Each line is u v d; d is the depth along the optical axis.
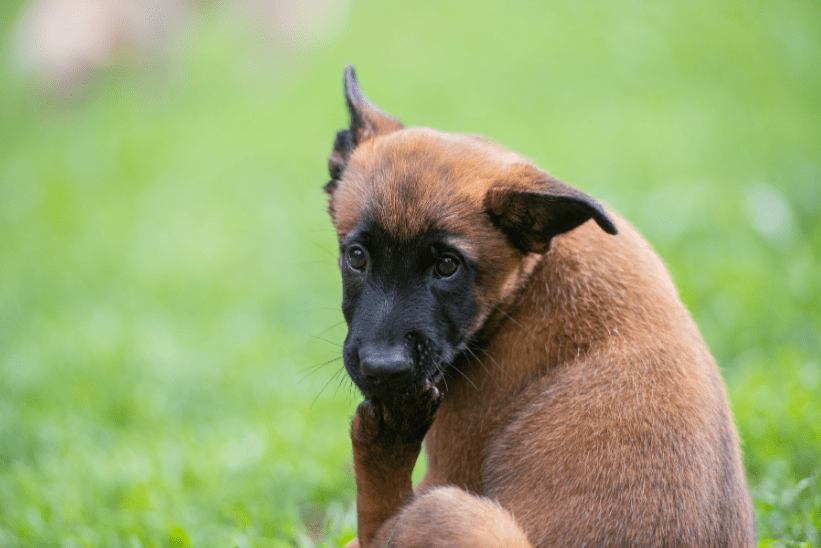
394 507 5.88
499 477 5.67
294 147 22.83
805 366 9.70
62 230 19.88
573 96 22.41
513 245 6.01
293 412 10.75
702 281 12.30
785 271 12.49
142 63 31.05
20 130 30.08
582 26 26.36
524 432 5.65
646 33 25.16
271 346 13.00
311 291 14.83
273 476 8.99
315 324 13.78
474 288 5.93
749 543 5.66
